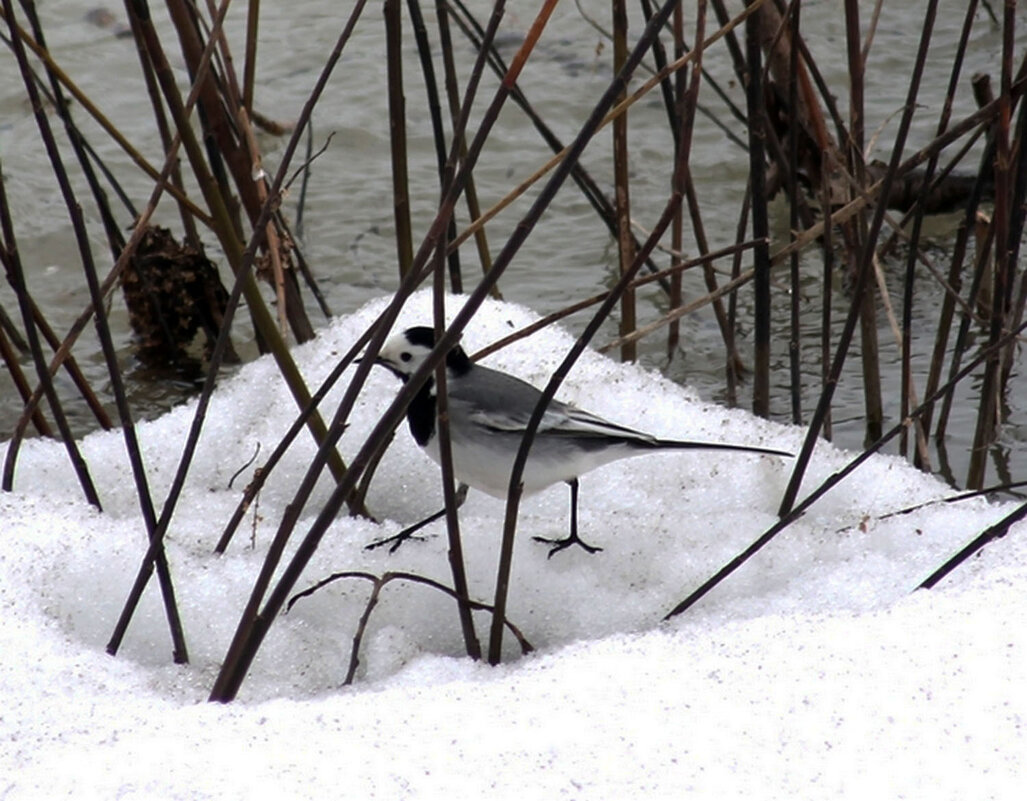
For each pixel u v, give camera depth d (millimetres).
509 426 8203
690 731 5602
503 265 6234
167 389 13047
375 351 6668
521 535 8742
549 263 14789
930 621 6336
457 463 8477
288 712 5945
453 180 6805
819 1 18797
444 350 6422
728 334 12023
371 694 6234
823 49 17781
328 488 9609
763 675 6008
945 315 10625
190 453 7273
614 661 6312
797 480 8547
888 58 17609
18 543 8234
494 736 5613
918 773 5297
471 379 8406
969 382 12383
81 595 8047
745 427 10047
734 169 16250
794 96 10500
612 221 12633
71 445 8781
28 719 6539
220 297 13562
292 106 17234
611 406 10156
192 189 15930
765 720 5648
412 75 17703
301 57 18109
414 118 17078
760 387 11234
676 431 9977
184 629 7871
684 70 10891
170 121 16750
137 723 6027
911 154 15492
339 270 14758
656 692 5918
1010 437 11461
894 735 5516
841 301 13906
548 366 10508
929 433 11594
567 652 6824
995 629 6168
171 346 13445
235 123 10195
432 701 5977
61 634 7457
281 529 6730
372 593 7387
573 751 5488
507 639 7992
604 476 9609
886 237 14836
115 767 5488
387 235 15328
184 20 8758
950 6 18609
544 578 8305
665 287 14148
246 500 8297
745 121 12406
